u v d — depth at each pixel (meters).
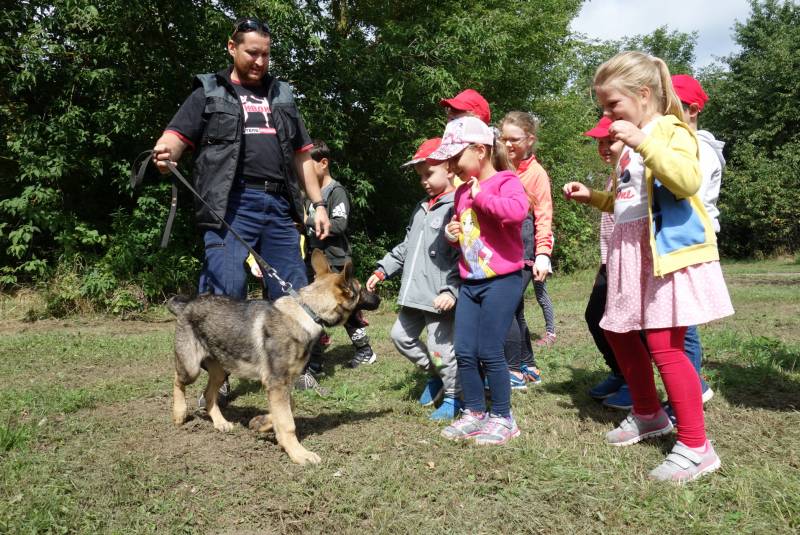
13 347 6.44
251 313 3.41
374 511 2.51
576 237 18.17
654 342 2.84
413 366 5.49
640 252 2.94
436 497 2.62
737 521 2.35
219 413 3.74
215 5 10.38
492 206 3.08
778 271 16.34
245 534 2.39
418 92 12.62
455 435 3.36
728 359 5.26
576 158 19.12
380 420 3.78
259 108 4.00
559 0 16.64
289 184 4.15
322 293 3.40
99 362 5.77
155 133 10.09
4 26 9.34
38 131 9.34
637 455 3.07
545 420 3.73
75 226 9.49
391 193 13.53
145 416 3.88
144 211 9.92
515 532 2.34
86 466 2.98
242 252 3.97
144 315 9.31
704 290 2.71
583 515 2.45
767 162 22.03
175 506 2.57
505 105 16.27
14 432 3.33
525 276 4.61
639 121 2.93
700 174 2.60
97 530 2.38
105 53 9.61
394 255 4.28
